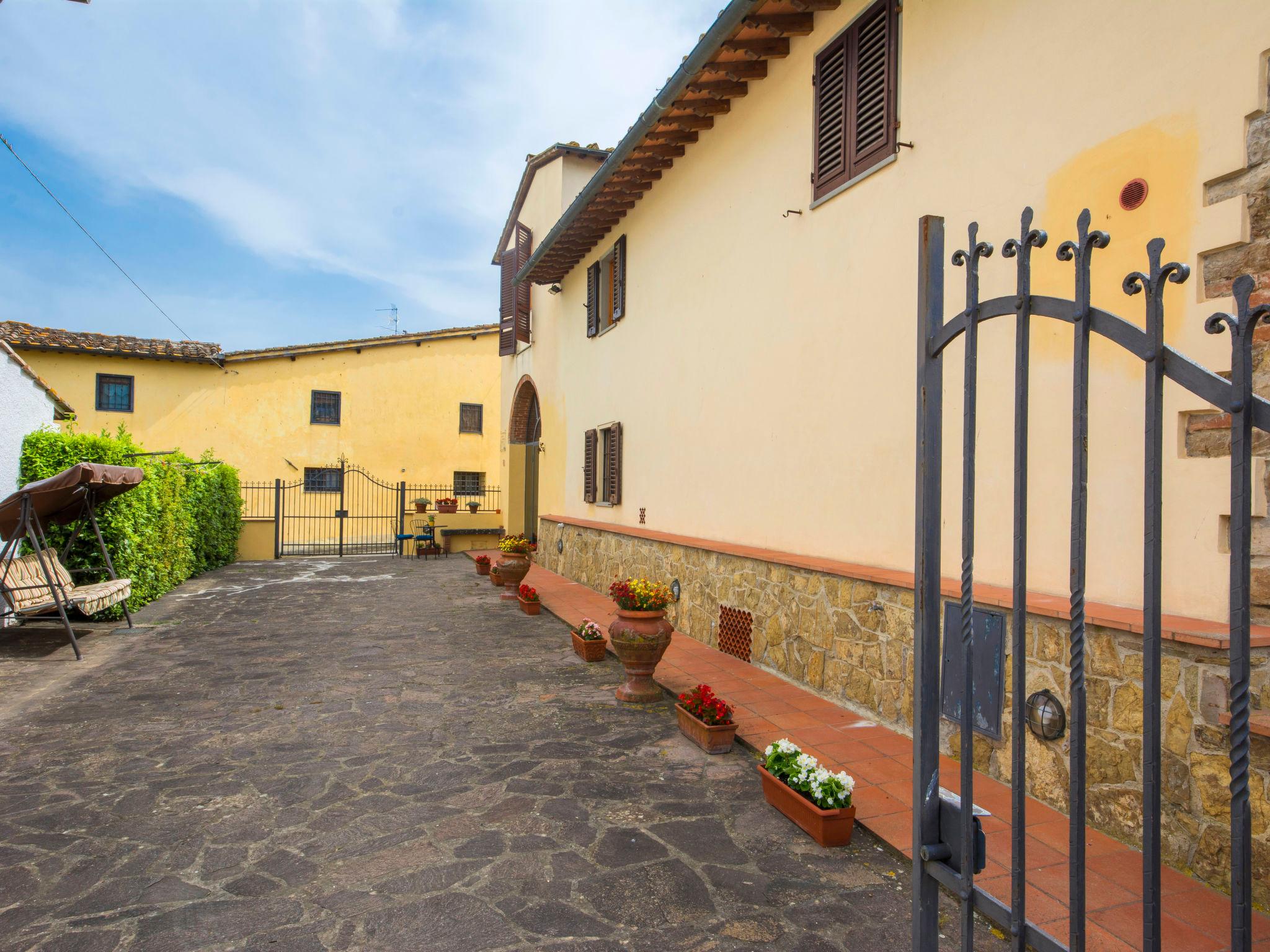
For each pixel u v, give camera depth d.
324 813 3.75
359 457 21.34
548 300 13.83
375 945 2.68
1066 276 3.79
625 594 5.66
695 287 7.89
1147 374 1.33
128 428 19.16
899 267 4.91
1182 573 3.22
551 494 13.80
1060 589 3.78
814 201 5.80
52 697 5.82
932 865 1.87
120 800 3.90
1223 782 2.87
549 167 13.60
